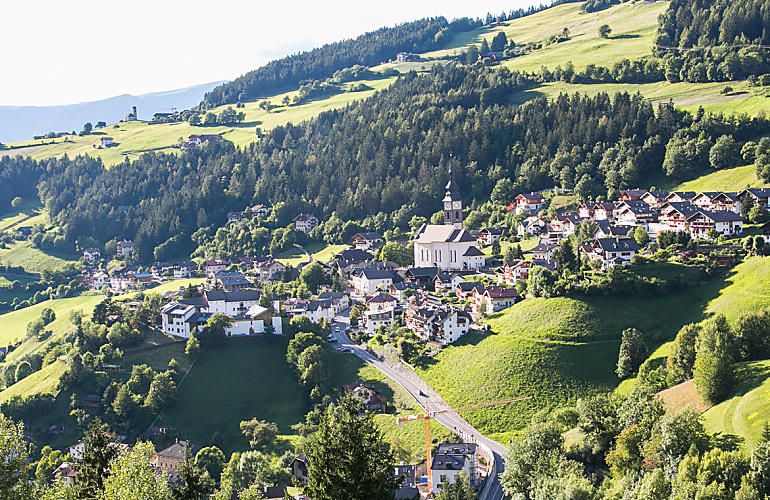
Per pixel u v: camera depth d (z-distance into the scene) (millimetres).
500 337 192500
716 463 103750
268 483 151625
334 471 71062
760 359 144250
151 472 86250
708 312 180500
